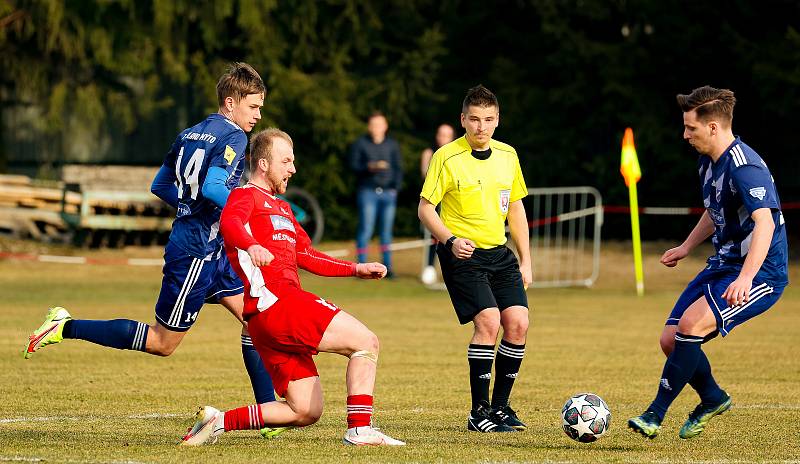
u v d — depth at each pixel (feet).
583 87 230.07
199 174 64.80
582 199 210.79
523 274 73.20
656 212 208.95
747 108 226.99
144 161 263.29
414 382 90.74
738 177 62.18
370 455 58.08
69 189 221.87
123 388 85.51
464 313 70.38
